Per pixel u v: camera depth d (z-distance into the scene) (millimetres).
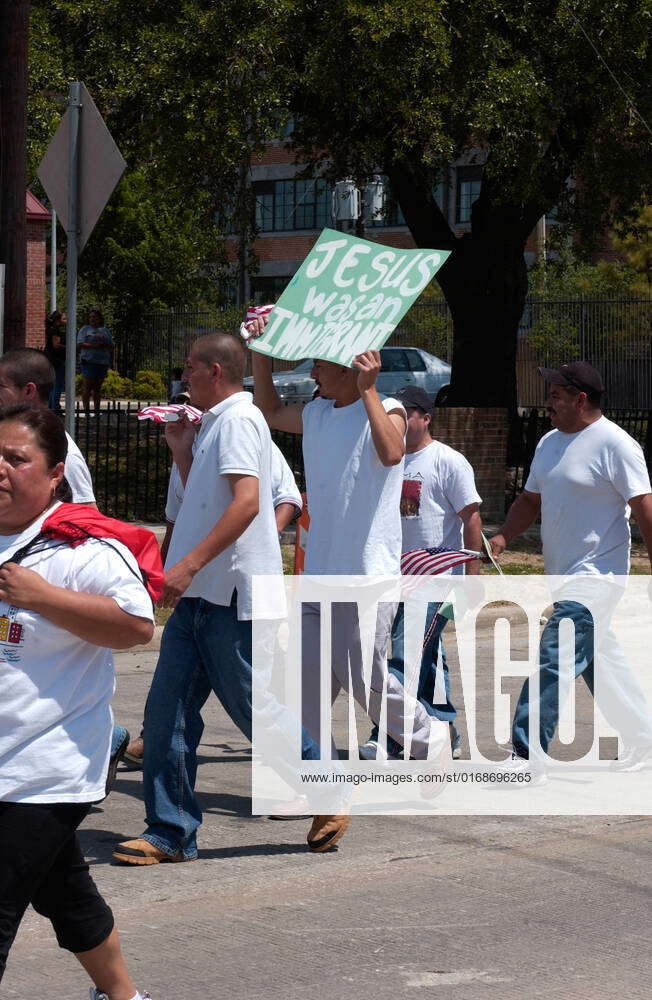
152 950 4512
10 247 11586
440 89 16422
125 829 5973
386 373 28625
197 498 5441
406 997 4129
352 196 19016
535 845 5801
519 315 21375
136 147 19125
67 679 3309
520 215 20672
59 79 17516
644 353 32406
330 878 5312
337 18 16141
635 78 17953
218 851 5652
